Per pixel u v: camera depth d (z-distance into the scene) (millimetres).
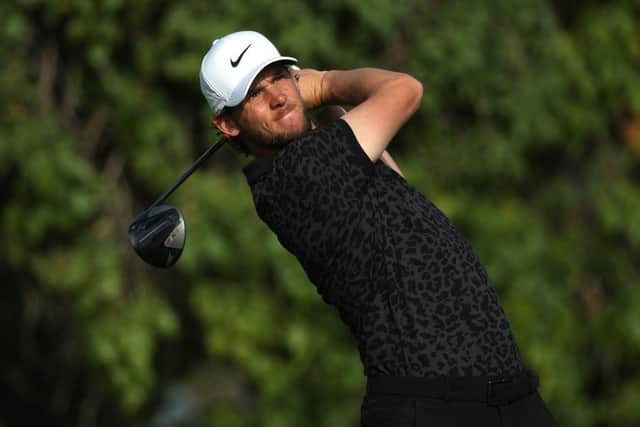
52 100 33062
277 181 11547
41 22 32781
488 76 34031
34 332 36938
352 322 11641
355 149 11469
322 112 13180
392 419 11227
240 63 11758
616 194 37438
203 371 37062
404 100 11680
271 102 11789
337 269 11500
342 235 11406
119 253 33344
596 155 37875
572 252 36844
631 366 39312
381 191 11547
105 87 32812
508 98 34156
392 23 32438
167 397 37062
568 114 35531
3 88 31953
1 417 37938
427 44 33250
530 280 34719
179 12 31906
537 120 34531
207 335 33188
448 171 34312
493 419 11289
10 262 33375
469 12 33938
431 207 11805
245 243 32500
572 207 37750
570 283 36562
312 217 11445
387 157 13031
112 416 37406
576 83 35750
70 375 37406
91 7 31797
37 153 31953
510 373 11461
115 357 32531
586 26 37000
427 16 33719
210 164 33750
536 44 34844
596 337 37469
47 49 33000
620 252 38000
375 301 11391
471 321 11359
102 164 34125
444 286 11383
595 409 38188
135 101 32844
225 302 33031
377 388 11383
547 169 38031
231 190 32875
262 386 33219
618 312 37281
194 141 33688
